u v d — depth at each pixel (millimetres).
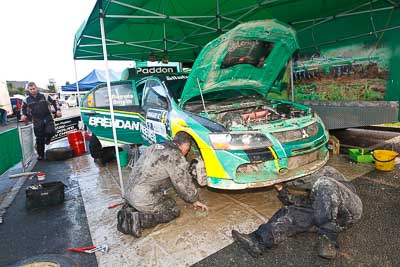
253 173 2705
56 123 7695
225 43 3008
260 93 4559
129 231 2586
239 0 3906
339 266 1972
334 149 4703
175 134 3205
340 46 5074
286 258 2109
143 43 6270
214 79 3523
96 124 4938
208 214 2910
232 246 2311
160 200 2701
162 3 3797
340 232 2268
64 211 3398
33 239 2762
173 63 9758
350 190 2240
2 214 3459
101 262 2250
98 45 5492
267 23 3076
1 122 17406
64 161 6133
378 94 4617
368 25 4555
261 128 2814
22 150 5207
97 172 5000
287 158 2725
